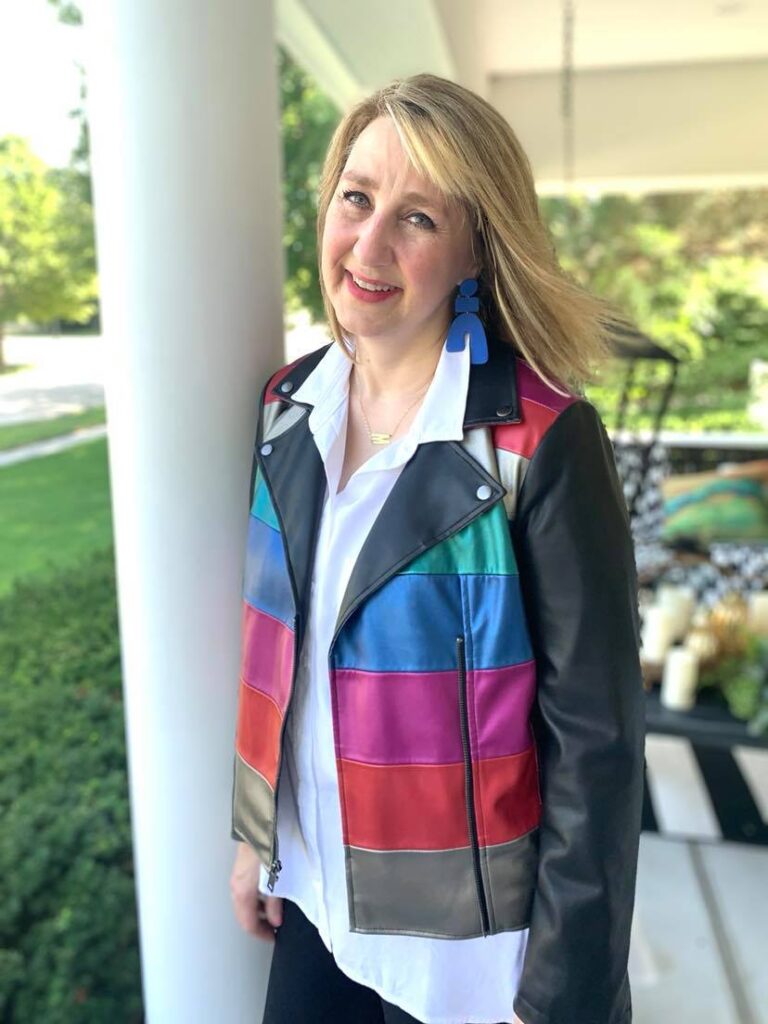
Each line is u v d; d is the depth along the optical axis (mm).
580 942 781
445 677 806
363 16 2539
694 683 2332
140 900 1282
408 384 912
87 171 2789
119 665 2479
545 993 798
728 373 8578
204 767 1186
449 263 835
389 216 812
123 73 1011
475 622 794
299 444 945
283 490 938
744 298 8641
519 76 5109
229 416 1102
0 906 1919
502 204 814
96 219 1096
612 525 789
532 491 773
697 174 5062
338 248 848
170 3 990
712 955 1963
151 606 1145
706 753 2947
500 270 854
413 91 811
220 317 1076
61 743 2258
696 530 3508
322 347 1024
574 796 781
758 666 2352
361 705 840
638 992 1854
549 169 5191
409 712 820
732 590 3158
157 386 1081
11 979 1831
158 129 1019
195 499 1110
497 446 797
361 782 853
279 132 1157
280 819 993
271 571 944
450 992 898
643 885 2215
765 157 4926
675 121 5004
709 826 2490
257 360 1123
